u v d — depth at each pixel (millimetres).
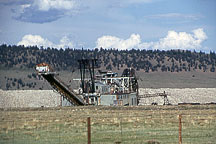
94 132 112188
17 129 117938
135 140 98375
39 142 95625
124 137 102750
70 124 131250
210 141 97625
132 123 132875
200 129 118688
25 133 109562
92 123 133500
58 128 120438
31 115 172000
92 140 98312
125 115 171250
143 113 186500
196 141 97625
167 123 131375
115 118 146375
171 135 106125
